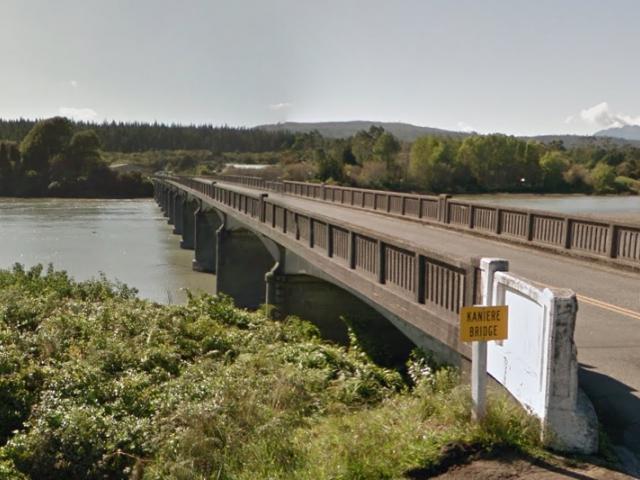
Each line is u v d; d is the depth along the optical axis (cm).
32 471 740
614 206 6794
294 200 4138
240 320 1519
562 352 500
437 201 2350
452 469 488
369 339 1469
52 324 1247
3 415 881
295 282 1991
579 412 507
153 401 884
